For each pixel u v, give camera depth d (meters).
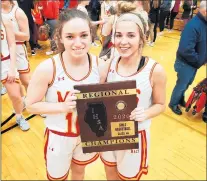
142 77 1.38
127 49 1.31
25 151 2.43
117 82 1.26
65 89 1.33
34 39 4.99
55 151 1.49
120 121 1.34
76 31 1.21
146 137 1.52
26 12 4.66
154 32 5.73
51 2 4.77
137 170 1.58
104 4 4.30
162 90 1.45
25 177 2.03
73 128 1.43
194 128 2.91
